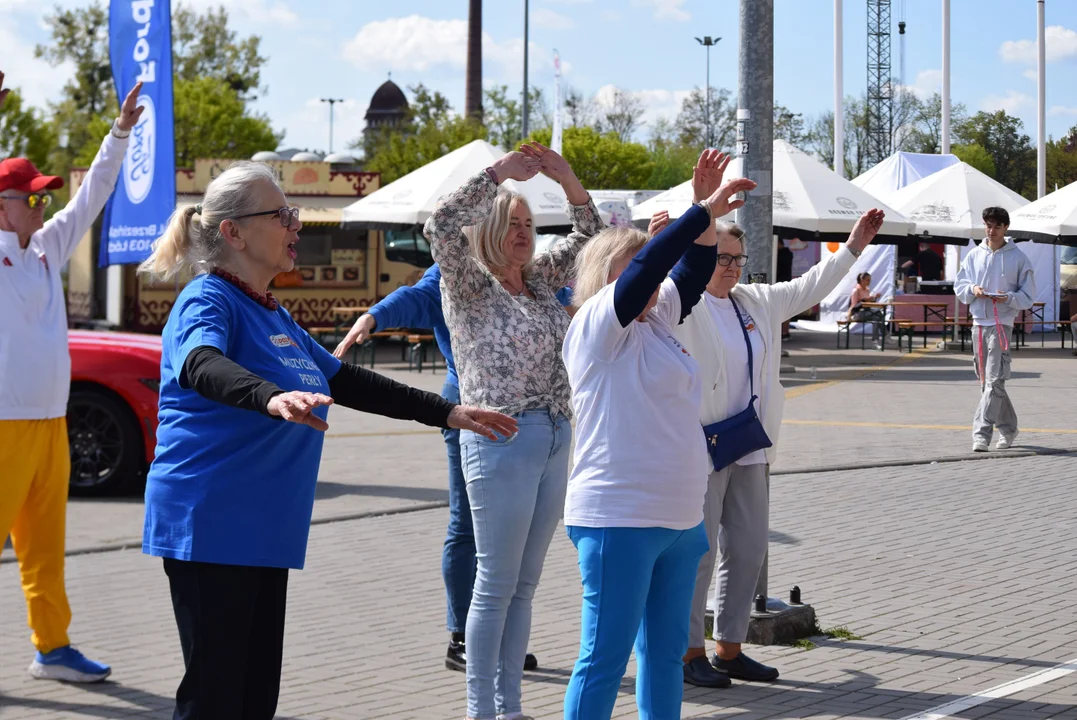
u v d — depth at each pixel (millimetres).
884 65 61688
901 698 5223
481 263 4875
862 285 27219
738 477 5465
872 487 10344
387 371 22156
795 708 5117
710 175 4332
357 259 28703
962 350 26250
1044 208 22562
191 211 3588
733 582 5496
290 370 3508
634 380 4051
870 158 62531
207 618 3430
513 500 4727
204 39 58906
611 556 4027
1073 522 8891
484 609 4777
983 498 9820
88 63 54750
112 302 28250
